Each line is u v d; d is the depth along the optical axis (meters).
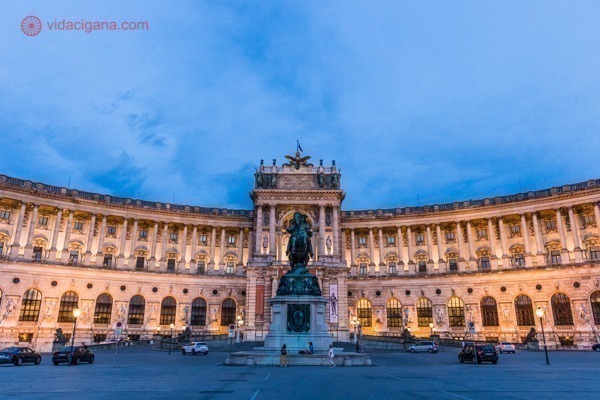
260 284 84.88
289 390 19.06
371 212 100.69
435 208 95.56
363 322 93.31
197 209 98.62
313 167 97.81
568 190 83.31
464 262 90.94
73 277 82.44
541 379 24.84
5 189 79.44
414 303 91.19
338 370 30.91
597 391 18.95
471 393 18.20
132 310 86.56
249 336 81.50
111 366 37.91
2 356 40.25
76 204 86.50
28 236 81.00
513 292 83.19
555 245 84.06
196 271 94.75
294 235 40.97
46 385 21.84
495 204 89.31
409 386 20.91
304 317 37.22
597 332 73.50
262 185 95.25
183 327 88.62
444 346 76.38
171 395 17.52
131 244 90.94
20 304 76.62
